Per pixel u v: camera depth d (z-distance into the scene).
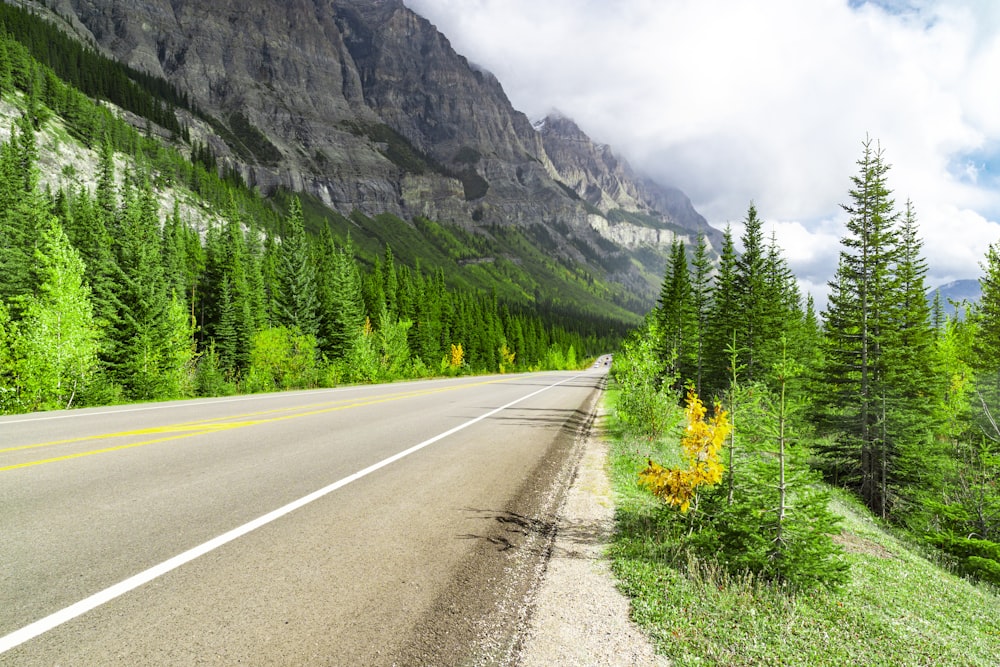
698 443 5.49
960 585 7.61
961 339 30.64
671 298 40.47
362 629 2.91
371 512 5.09
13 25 166.38
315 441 8.74
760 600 4.18
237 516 4.69
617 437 12.21
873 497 20.45
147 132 183.12
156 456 6.95
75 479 5.62
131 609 2.92
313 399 16.47
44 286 15.99
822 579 4.84
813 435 25.05
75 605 2.90
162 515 4.60
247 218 133.62
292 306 47.81
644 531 5.44
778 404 5.52
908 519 17.34
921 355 22.59
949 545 13.10
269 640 2.71
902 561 8.06
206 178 142.62
